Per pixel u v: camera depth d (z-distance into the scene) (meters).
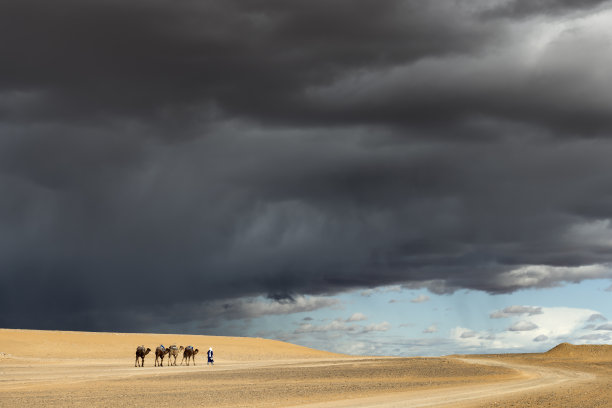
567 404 34.66
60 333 138.50
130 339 142.00
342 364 90.56
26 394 41.62
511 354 124.56
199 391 44.09
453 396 40.09
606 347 119.50
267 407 33.00
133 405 34.34
